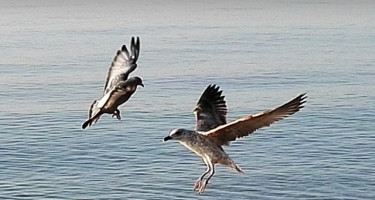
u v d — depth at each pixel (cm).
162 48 8862
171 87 6094
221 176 3788
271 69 7038
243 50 8575
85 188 3669
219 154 1468
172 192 3594
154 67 7206
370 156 4084
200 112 1502
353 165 3947
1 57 8069
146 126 4778
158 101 5509
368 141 4378
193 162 4016
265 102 5491
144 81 6388
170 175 3822
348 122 4831
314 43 9362
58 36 10669
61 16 15650
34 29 11944
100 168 3944
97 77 6625
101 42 9706
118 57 1325
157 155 4144
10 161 4062
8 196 3575
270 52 8356
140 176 3822
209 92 1506
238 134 1455
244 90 5953
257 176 3791
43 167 3959
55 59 7912
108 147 4316
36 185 3712
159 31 11412
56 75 6738
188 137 1472
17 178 3816
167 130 4697
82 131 4656
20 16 15662
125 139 4478
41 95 5766
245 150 4231
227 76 6650
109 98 1214
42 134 4591
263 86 6134
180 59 7756
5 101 5531
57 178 3800
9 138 4491
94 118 1213
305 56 7988
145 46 9131
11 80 6462
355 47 8812
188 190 3616
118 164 4009
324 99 5541
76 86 6175
